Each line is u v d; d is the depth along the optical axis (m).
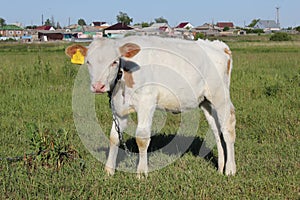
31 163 6.34
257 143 8.04
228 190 5.73
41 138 6.38
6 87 14.09
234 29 122.12
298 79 13.38
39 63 16.64
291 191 5.66
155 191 5.61
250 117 9.59
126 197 5.39
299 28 112.56
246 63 22.75
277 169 6.50
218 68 6.62
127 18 94.31
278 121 9.32
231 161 6.50
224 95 6.64
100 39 5.92
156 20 76.69
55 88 14.02
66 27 123.00
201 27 115.06
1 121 9.55
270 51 37.47
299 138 8.28
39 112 10.38
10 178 5.88
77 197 5.34
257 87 13.29
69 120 9.85
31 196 5.39
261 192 5.67
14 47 52.53
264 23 131.88
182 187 5.76
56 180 5.81
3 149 7.40
